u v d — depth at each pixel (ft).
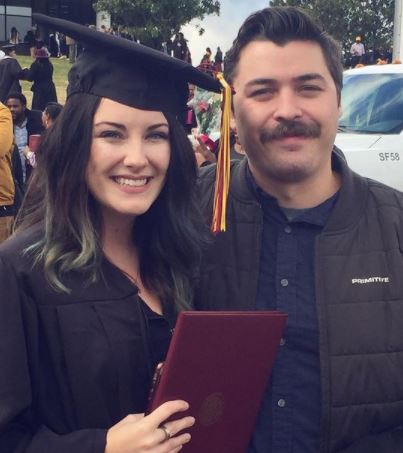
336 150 7.97
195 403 6.03
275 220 7.45
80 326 6.13
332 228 7.24
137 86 6.46
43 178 6.48
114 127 6.39
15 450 5.93
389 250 7.22
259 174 7.49
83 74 6.48
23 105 27.99
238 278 7.35
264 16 7.28
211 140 15.21
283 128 7.11
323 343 6.99
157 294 6.92
